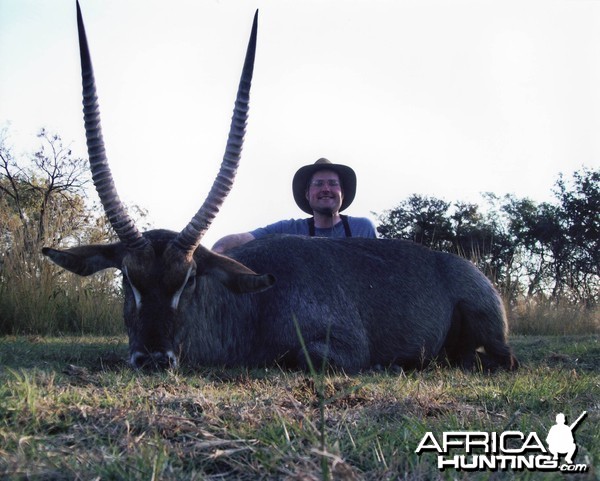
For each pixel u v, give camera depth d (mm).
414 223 28875
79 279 10156
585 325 12719
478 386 4590
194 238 5281
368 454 2750
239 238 8023
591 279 23375
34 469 2352
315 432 2779
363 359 6215
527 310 12883
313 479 2291
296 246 6340
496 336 7039
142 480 2326
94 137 5160
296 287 6023
